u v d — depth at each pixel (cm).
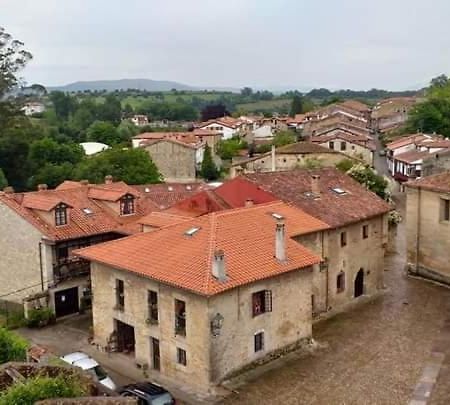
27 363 2375
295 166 8175
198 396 2902
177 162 10294
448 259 4575
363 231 4312
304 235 3762
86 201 4597
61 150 9125
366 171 7006
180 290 3005
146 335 3259
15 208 4238
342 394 2870
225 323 2980
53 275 4103
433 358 3234
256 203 4225
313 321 3853
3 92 8431
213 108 19050
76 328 3938
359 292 4362
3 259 4381
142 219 4084
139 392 2738
